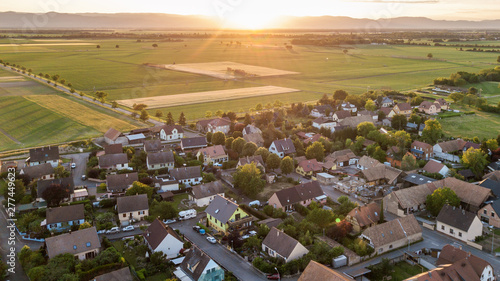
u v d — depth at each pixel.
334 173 134.38
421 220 102.88
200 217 104.88
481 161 133.50
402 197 107.25
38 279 72.69
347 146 158.12
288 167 131.50
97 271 76.31
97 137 176.62
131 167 137.25
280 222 97.19
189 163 141.88
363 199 114.25
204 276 74.31
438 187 113.50
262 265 78.94
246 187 115.44
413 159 133.62
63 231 93.75
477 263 75.00
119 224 99.00
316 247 82.62
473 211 106.69
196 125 194.25
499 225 98.88
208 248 88.88
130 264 81.12
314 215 94.88
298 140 159.38
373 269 77.19
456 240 93.31
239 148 151.62
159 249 83.50
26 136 178.38
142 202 102.94
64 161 145.50
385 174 126.94
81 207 99.25
